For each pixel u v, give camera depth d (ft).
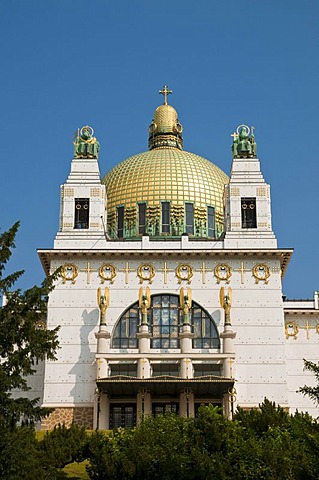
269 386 258.78
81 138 291.58
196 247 274.36
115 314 265.95
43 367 282.77
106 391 252.01
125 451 178.81
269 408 200.85
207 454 171.63
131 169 312.91
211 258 271.69
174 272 270.05
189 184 305.94
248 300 267.59
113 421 254.27
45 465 180.45
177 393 255.09
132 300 267.39
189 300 264.93
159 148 336.90
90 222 277.85
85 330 264.11
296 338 291.99
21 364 163.32
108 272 270.05
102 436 189.67
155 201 301.43
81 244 273.95
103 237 275.59
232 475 166.81
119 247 274.36
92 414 255.09
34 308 175.73
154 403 256.32
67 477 191.52
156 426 188.24
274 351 262.26
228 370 253.03
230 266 271.08
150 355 254.47
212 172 315.78
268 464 167.32
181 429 185.16
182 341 258.78
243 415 198.90
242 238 275.39
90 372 259.60
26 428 164.14
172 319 266.16
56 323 264.52
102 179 321.32
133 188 305.53
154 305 267.80
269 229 277.44
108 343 258.37
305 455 163.32
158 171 308.40
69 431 193.47
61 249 270.46
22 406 161.07
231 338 258.57
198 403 256.93
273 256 272.10
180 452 175.32
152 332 264.52
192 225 299.99
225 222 287.69
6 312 166.91
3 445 153.89
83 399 256.73
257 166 287.07
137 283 268.82
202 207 303.07
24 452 156.46
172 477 169.37
